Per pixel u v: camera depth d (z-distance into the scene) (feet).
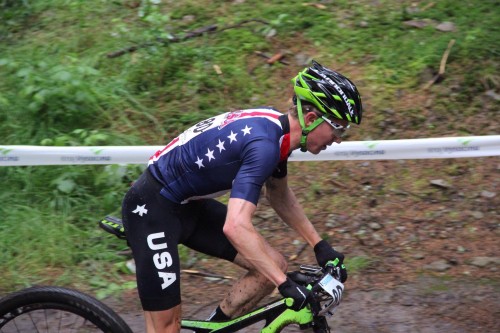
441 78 24.07
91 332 14.87
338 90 11.03
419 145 20.49
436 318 15.87
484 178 20.92
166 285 11.66
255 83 24.52
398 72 24.58
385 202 20.35
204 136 11.53
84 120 22.57
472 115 22.80
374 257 18.35
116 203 20.10
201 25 27.27
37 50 25.72
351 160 21.66
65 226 19.13
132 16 27.86
